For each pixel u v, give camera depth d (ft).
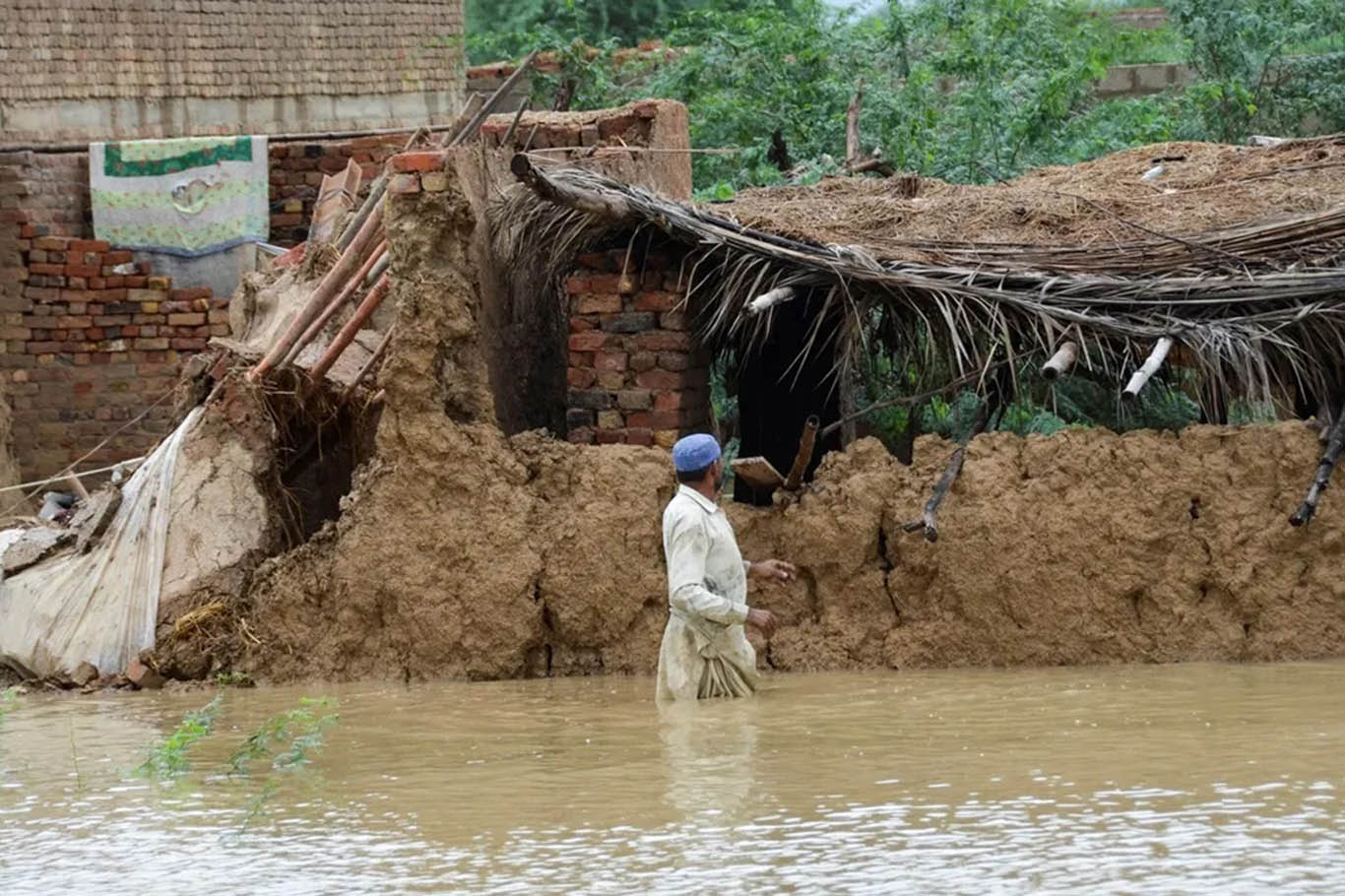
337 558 46.57
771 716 37.91
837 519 45.34
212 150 75.61
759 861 26.14
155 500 48.52
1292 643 44.27
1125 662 44.47
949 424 63.93
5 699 45.44
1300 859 25.22
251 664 46.78
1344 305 44.21
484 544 45.88
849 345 45.88
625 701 41.06
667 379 48.01
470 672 45.80
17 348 74.64
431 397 45.93
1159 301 44.50
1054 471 44.68
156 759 35.24
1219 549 44.32
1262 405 45.06
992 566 44.57
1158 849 25.98
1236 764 31.22
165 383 75.61
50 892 26.37
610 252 48.29
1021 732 35.01
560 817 29.19
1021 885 24.57
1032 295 44.75
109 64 75.46
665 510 42.96
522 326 50.70
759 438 56.85
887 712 37.96
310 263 55.52
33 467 74.79
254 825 29.66
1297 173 53.78
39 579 48.57
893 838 27.12
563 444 46.73
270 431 49.65
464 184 46.93
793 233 46.85
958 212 50.60
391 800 30.94
